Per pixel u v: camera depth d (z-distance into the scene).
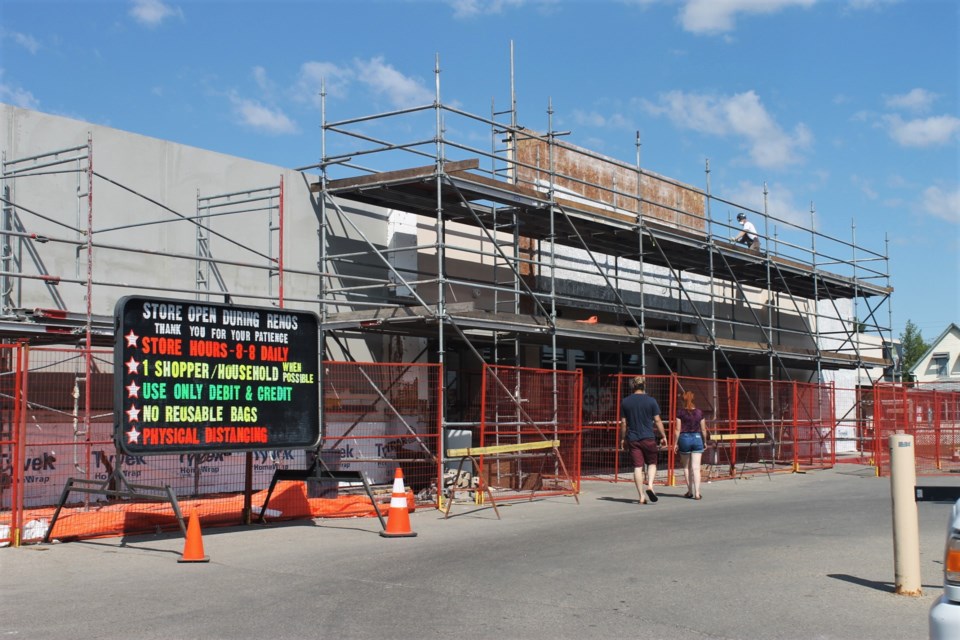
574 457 16.70
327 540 10.73
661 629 6.61
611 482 18.73
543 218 18.98
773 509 13.83
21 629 6.46
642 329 19.42
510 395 15.49
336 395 14.68
